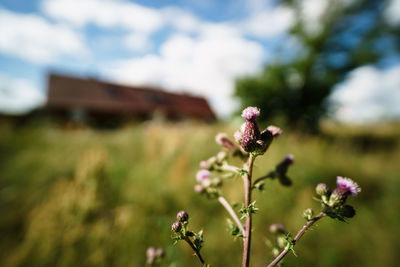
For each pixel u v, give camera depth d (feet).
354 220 11.82
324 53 53.93
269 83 50.47
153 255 6.23
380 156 28.02
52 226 9.50
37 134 25.49
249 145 4.05
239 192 12.47
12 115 47.19
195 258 9.66
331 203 3.92
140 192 13.51
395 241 10.32
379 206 13.76
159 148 21.83
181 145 22.59
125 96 102.68
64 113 82.48
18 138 22.47
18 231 10.93
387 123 59.26
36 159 18.44
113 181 13.91
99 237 9.27
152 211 12.05
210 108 134.82
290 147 21.34
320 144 24.16
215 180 5.25
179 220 3.84
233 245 10.17
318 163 17.92
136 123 36.78
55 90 85.81
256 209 3.75
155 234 9.86
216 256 9.81
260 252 10.00
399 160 24.77
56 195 11.19
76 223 9.65
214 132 27.25
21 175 15.98
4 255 9.22
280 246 4.89
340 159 20.53
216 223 11.51
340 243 10.28
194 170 17.12
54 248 8.95
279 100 51.13
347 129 51.44
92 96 92.07
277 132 4.90
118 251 9.20
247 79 51.57
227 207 4.83
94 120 87.04
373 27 51.34
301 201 12.32
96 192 11.34
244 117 4.35
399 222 11.76
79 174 12.09
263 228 11.06
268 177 4.83
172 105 116.47
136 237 9.64
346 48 53.57
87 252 8.98
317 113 49.49
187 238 3.77
